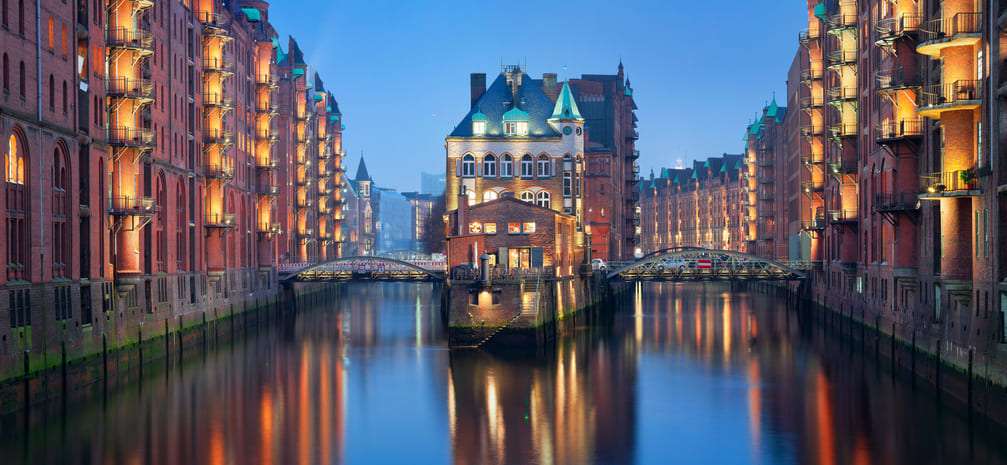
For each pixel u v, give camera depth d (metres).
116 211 63.78
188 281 80.75
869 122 75.44
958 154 49.47
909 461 41.16
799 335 86.62
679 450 43.94
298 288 125.69
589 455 43.28
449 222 93.94
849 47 82.44
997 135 45.09
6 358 48.16
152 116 72.88
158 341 71.62
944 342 53.31
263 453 43.41
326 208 163.00
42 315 52.75
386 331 93.56
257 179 109.44
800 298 108.38
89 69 60.66
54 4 55.84
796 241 129.00
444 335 89.25
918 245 59.91
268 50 111.75
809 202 121.12
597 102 146.12
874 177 73.81
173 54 79.06
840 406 52.38
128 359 65.31
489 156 109.69
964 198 49.53
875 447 43.56
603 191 132.88
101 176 62.81
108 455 42.56
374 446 44.88
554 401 55.19
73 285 57.16
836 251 91.62
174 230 77.12
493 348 75.81
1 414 47.91
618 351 76.00
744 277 106.12
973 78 49.06
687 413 51.69
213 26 88.44
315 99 156.50
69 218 57.22
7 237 49.66
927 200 57.03
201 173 86.19
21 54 51.34
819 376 62.72
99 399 54.75
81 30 59.81
